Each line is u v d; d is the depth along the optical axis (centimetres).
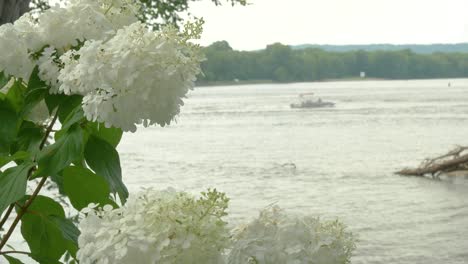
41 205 173
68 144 146
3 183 142
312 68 15100
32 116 173
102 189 160
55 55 162
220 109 11719
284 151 5881
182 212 107
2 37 160
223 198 108
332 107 11525
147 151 5841
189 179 4244
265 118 9581
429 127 7881
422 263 2302
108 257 104
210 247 108
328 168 4772
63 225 164
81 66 137
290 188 3941
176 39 136
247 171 4638
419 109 10812
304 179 4303
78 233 165
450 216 3022
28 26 163
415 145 6156
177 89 137
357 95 15462
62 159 145
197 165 4916
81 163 172
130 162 5003
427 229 2791
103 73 134
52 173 144
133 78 131
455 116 9369
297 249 109
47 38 161
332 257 113
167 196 109
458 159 4100
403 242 2577
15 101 171
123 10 168
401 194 3659
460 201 3366
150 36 135
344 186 3994
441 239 2611
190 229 106
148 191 111
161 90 136
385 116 9544
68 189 160
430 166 4197
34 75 162
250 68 12962
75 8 161
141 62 133
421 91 16838
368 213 3175
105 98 134
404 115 9681
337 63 16000
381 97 14562
